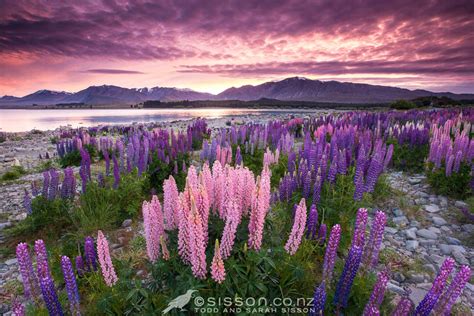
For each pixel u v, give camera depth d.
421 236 6.16
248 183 3.96
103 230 6.39
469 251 5.62
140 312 3.56
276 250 3.86
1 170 13.21
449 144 8.81
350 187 6.37
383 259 5.28
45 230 6.42
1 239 6.34
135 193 7.45
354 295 3.79
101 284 4.21
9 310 4.34
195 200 3.49
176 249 3.72
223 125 29.92
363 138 9.99
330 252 3.62
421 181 8.91
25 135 29.64
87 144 14.88
